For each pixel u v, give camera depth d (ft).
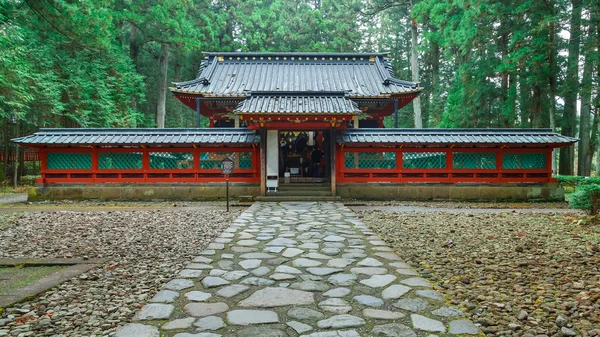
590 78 58.59
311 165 65.36
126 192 50.44
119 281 16.30
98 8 75.20
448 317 12.16
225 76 72.64
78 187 50.19
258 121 46.93
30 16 66.64
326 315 12.29
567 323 11.73
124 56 96.12
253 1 132.36
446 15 82.84
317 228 28.73
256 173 51.06
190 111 141.18
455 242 23.93
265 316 12.21
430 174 50.93
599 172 56.90
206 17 114.01
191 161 51.26
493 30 68.49
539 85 65.05
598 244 22.38
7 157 73.31
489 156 50.44
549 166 49.78
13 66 52.85
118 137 49.32
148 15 95.50
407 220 33.06
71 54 78.18
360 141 48.88
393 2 118.01
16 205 45.50
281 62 78.43
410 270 17.58
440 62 126.00
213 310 12.73
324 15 145.18
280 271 17.44
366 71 75.72
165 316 12.19
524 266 18.43
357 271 17.40
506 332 11.20
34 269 18.49
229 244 23.20
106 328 11.54
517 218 33.73
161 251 21.74
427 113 127.85
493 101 77.97
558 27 57.47
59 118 74.84
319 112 43.93
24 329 11.44
